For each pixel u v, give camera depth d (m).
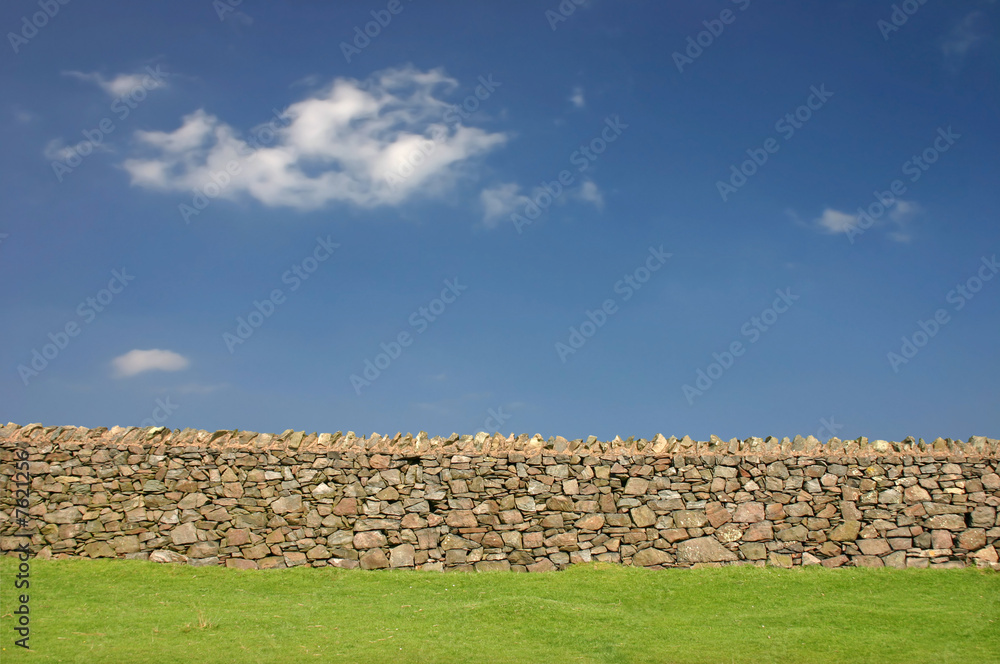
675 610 16.45
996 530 19.03
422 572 18.52
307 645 13.77
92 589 16.64
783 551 19.02
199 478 18.94
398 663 13.02
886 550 18.95
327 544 18.78
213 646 13.55
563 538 19.03
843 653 13.69
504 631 14.70
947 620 15.20
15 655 12.67
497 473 19.41
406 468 19.38
